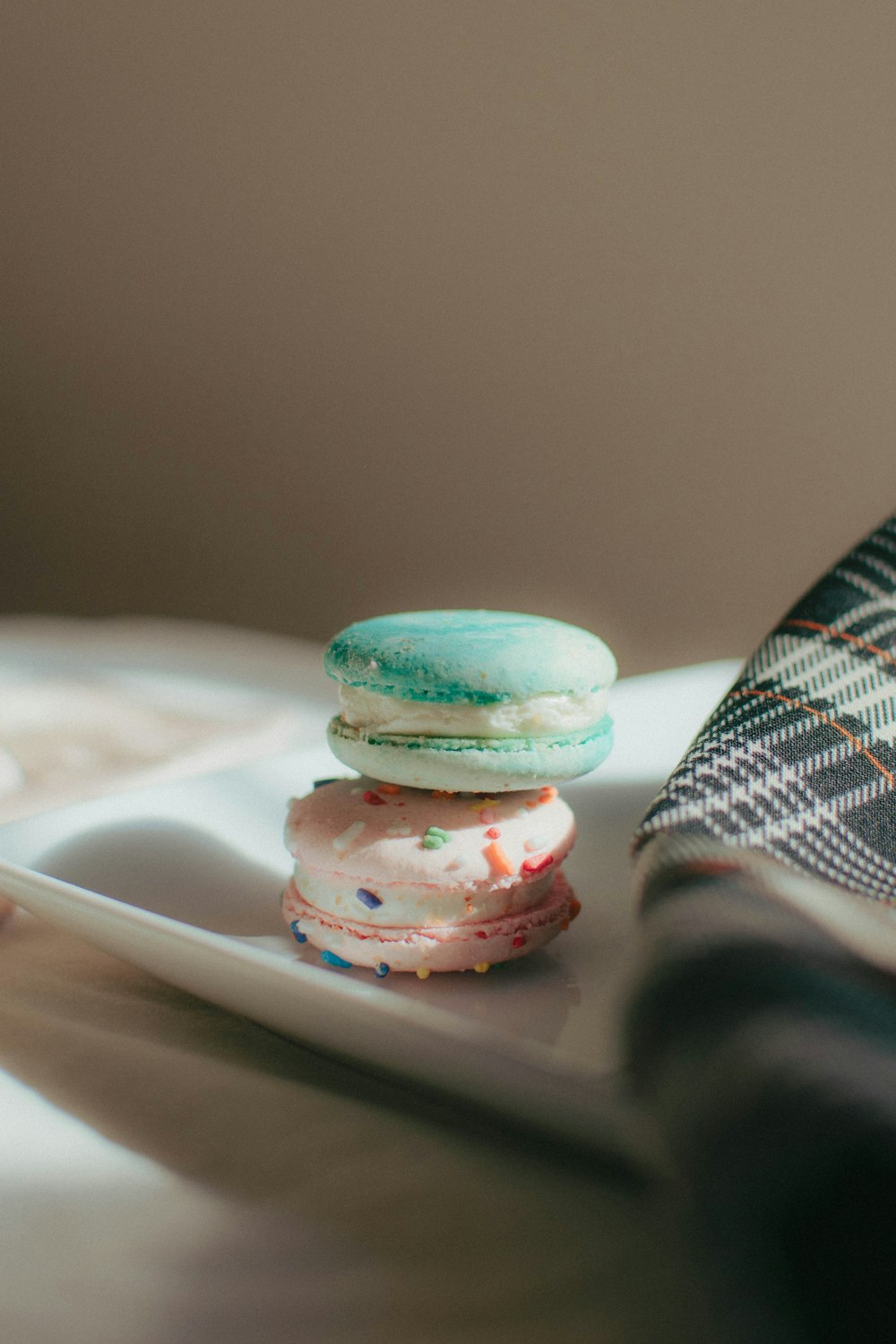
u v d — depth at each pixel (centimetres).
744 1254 17
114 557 98
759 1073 18
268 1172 22
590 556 84
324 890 28
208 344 91
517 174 80
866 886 25
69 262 94
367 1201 22
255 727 39
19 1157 22
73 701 41
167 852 31
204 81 86
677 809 24
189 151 88
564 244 80
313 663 51
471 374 85
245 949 24
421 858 28
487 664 28
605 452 82
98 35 89
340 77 83
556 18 77
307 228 86
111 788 34
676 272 78
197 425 93
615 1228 21
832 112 72
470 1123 23
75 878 29
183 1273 21
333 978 23
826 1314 17
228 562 95
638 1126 20
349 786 29
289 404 90
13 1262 21
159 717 40
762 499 78
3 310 97
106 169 91
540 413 83
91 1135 23
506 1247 21
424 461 87
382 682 28
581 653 29
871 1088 18
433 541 88
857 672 27
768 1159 17
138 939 25
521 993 28
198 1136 23
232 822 32
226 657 51
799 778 25
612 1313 20
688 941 20
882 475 75
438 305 84
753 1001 19
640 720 37
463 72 80
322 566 92
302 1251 21
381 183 84
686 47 74
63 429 97
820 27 71
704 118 75
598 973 28
